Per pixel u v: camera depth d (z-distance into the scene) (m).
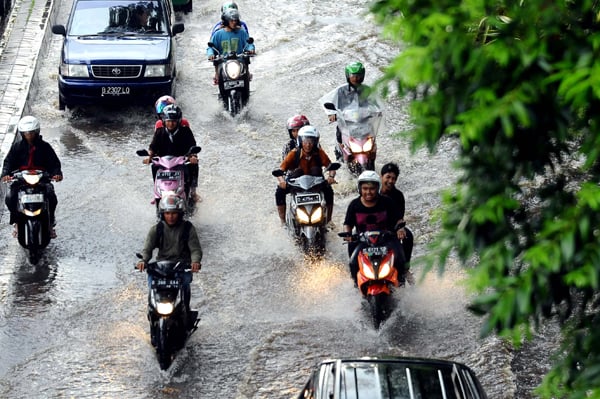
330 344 28.06
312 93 50.66
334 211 37.09
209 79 53.22
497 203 12.75
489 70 11.96
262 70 54.06
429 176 40.22
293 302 30.58
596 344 13.35
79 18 49.00
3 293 31.20
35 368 26.97
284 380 26.42
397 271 28.62
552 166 13.54
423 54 11.85
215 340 28.39
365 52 56.84
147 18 49.22
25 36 57.91
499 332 13.43
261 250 34.16
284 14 64.38
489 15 12.44
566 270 12.52
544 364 27.12
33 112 48.09
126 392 25.80
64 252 34.16
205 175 40.66
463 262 13.42
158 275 26.53
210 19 65.06
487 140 12.70
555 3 11.49
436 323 29.02
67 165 41.75
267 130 45.75
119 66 46.19
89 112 48.19
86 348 28.02
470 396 19.22
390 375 19.84
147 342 28.36
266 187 39.66
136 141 44.84
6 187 38.50
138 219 36.84
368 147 38.66
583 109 12.77
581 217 12.09
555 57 11.93
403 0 12.45
